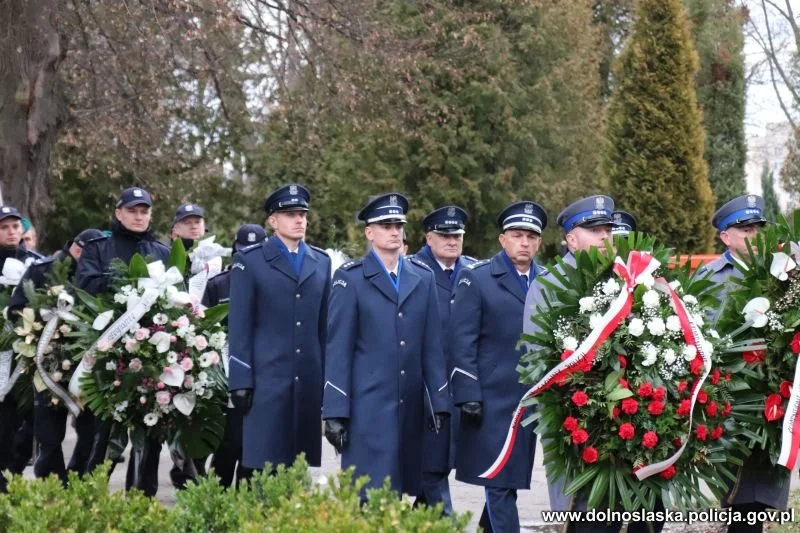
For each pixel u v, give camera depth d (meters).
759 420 6.75
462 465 7.84
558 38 29.77
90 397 8.62
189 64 18.94
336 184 29.23
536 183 29.44
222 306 8.93
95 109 19.81
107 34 18.61
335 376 7.59
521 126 29.20
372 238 7.79
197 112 23.73
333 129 23.30
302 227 8.48
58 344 9.21
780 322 6.74
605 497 6.52
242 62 20.22
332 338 7.66
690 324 6.21
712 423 6.42
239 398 8.24
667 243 24.48
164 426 8.80
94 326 8.64
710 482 6.44
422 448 7.79
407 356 7.70
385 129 21.59
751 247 7.46
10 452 9.95
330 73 19.14
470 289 7.86
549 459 6.43
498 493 7.73
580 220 7.46
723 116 36.41
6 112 15.39
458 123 28.97
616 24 39.00
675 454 6.17
